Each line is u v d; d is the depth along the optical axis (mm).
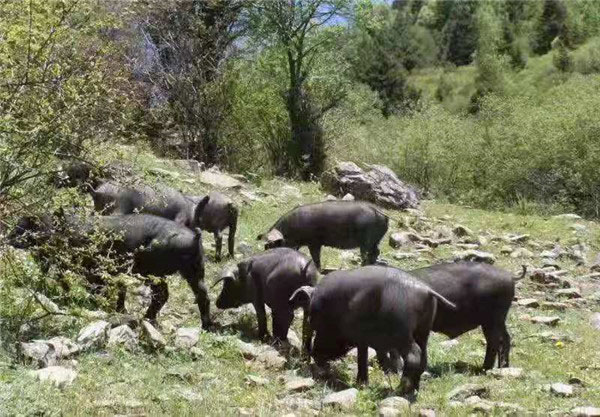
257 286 8977
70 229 7691
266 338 9055
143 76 20031
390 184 19594
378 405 6992
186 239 8938
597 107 24250
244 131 23234
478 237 16781
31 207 7746
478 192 25266
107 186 10422
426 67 77875
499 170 25281
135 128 15727
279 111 24703
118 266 8055
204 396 6938
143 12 18672
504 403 7207
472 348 9773
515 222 18844
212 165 21875
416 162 25875
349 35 26641
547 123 25031
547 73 70875
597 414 6922
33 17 7281
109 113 8180
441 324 8492
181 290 10570
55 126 7316
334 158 25609
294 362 8258
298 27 24531
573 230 18281
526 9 86750
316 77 25047
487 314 8562
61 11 7352
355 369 8406
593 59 69250
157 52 20922
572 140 24062
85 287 9016
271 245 11820
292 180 22047
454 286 8469
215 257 12555
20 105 7348
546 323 11195
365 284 7383
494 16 86812
